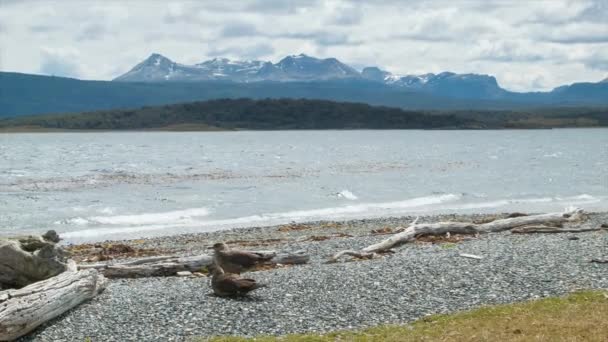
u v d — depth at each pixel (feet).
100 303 59.41
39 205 171.83
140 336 49.08
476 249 83.35
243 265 70.44
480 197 193.47
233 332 49.52
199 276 75.15
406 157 391.65
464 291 59.72
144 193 199.21
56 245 62.44
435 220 135.33
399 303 56.44
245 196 192.95
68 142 655.35
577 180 248.11
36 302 51.03
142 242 110.32
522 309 51.52
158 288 66.39
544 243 87.86
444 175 264.93
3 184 223.71
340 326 50.24
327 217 153.38
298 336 47.32
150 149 501.56
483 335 44.96
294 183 229.25
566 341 42.78
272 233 119.65
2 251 59.26
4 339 47.09
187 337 48.55
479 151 472.44
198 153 437.58
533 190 213.25
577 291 57.26
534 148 524.93
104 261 88.28
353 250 88.48
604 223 113.80
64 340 48.78
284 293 61.31
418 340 44.78
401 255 82.38
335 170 288.71
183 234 121.90
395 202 181.16
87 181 235.61
